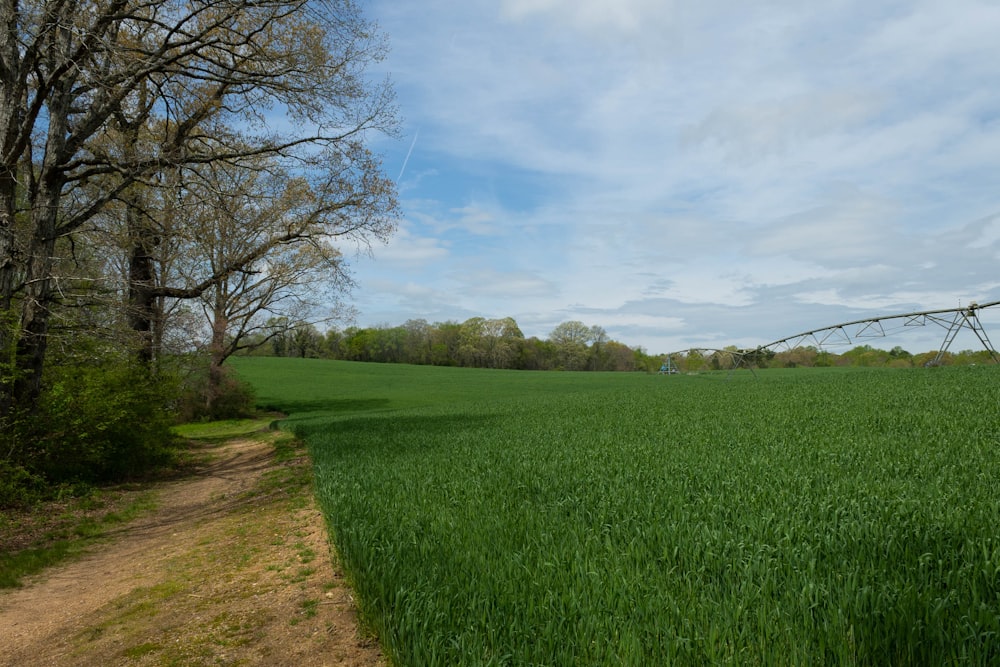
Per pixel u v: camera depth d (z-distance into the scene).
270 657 4.39
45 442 12.59
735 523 5.51
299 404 50.41
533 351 115.31
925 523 4.92
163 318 20.03
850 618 3.34
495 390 62.22
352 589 5.41
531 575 4.54
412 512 6.98
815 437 11.48
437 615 3.95
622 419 18.95
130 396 15.30
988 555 4.11
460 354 110.81
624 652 3.34
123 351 15.75
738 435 12.59
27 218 16.41
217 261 23.86
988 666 2.96
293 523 8.66
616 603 3.98
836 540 4.75
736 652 3.21
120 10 13.75
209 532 8.87
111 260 21.45
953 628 3.25
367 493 8.31
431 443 14.80
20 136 12.88
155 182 15.09
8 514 10.64
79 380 14.13
